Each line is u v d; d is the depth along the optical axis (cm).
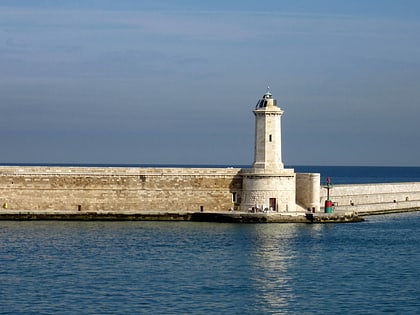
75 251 9806
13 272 8481
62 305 7144
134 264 8988
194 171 13175
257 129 13125
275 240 10944
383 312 7050
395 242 10981
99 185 13012
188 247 10212
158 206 13125
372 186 16575
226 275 8431
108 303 7219
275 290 7794
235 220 12781
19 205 12838
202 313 6950
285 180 13050
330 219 13238
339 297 7550
